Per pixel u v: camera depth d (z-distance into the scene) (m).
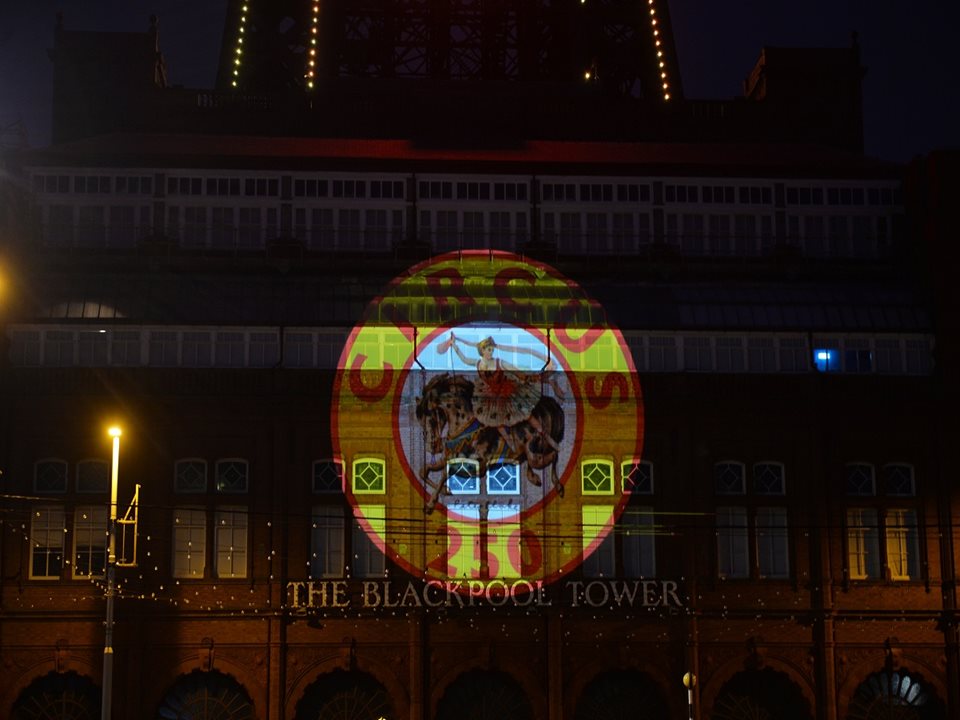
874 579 61.97
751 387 62.72
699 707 60.03
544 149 70.44
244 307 63.09
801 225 68.44
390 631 59.59
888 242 68.69
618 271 66.12
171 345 62.16
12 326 61.66
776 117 78.56
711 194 68.31
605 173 67.75
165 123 75.94
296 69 87.19
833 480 62.34
